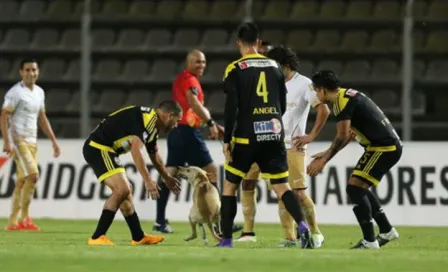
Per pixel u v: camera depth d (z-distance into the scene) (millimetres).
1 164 61906
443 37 78938
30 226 50781
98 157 36750
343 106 35656
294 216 34531
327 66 78375
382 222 38812
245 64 34250
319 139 70938
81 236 45094
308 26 80625
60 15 83438
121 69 80250
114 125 36688
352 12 81688
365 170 36531
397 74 77312
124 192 36656
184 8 83875
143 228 53469
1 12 85062
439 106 75312
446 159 58250
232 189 34875
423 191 58125
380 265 27125
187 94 47938
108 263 27031
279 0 83000
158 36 81625
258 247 36938
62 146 61938
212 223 38562
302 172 38344
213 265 26656
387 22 79688
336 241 44469
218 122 75312
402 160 58469
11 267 26188
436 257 30016
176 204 59750
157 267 26203
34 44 82125
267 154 34375
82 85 71688
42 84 78812
